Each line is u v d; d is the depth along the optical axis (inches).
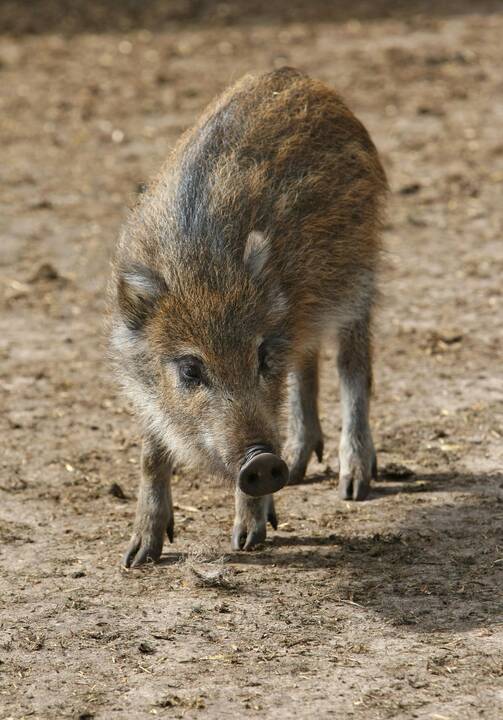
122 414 569.9
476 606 380.8
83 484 496.7
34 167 941.2
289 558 424.2
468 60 1131.3
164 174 454.3
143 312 418.3
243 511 433.1
